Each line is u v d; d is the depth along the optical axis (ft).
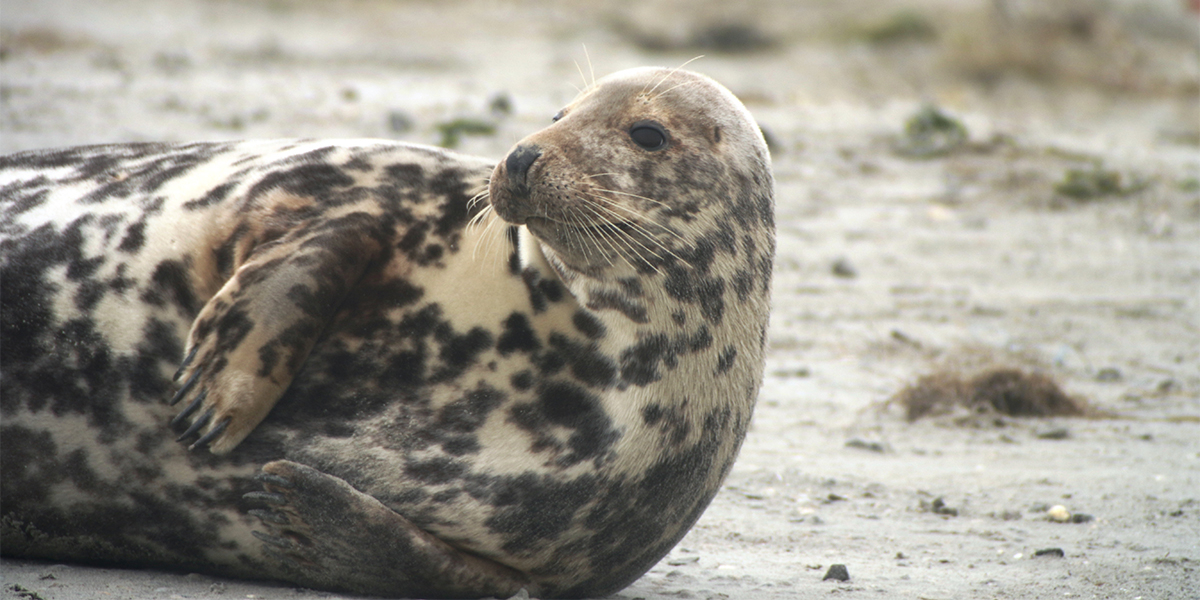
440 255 46.47
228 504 44.86
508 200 44.65
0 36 224.53
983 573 54.49
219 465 44.37
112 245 47.75
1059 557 57.41
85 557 47.98
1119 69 326.03
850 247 136.05
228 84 177.06
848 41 361.30
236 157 50.93
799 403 88.48
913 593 50.85
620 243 45.16
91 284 47.01
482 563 45.34
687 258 46.24
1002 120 219.82
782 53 354.33
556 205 44.21
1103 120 267.39
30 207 49.96
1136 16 386.32
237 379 42.42
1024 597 50.72
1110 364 103.35
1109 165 180.14
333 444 43.93
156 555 47.09
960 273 129.70
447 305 45.47
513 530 44.83
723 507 64.80
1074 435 83.82
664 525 47.75
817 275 126.21
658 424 45.62
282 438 44.06
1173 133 245.86
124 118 143.33
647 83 48.62
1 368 46.11
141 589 44.60
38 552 48.19
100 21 284.82
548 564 46.37
